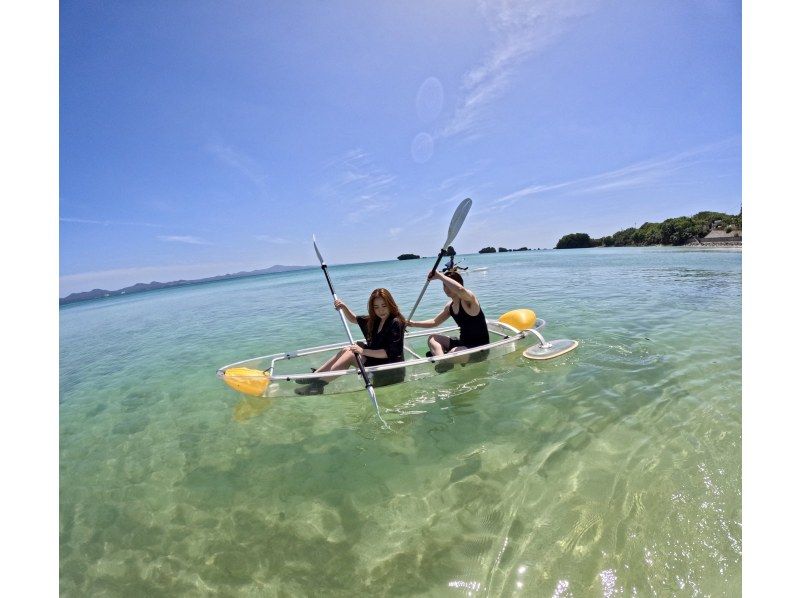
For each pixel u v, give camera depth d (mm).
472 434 3381
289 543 2422
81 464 3602
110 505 2961
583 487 2588
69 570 2367
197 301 22000
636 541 2137
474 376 4598
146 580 2264
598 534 2213
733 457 2684
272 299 17844
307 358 5391
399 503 2645
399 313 4613
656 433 3098
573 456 2926
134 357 7902
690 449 2844
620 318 6949
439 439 3357
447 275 5035
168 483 3168
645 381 4078
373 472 3010
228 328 10312
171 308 19094
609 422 3338
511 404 3850
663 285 10797
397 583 2070
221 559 2359
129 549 2508
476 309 5004
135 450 3775
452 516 2475
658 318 6734
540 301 9523
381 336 4570
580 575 1989
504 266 26000
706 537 2104
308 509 2691
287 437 3688
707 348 4934
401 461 3107
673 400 3602
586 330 6238
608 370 4461
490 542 2252
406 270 34188
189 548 2471
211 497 2936
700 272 13391
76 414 4891
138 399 5246
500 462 2953
